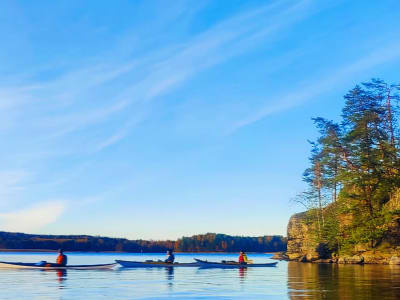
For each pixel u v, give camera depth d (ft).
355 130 185.26
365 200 179.52
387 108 187.73
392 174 179.22
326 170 211.82
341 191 188.85
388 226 173.06
